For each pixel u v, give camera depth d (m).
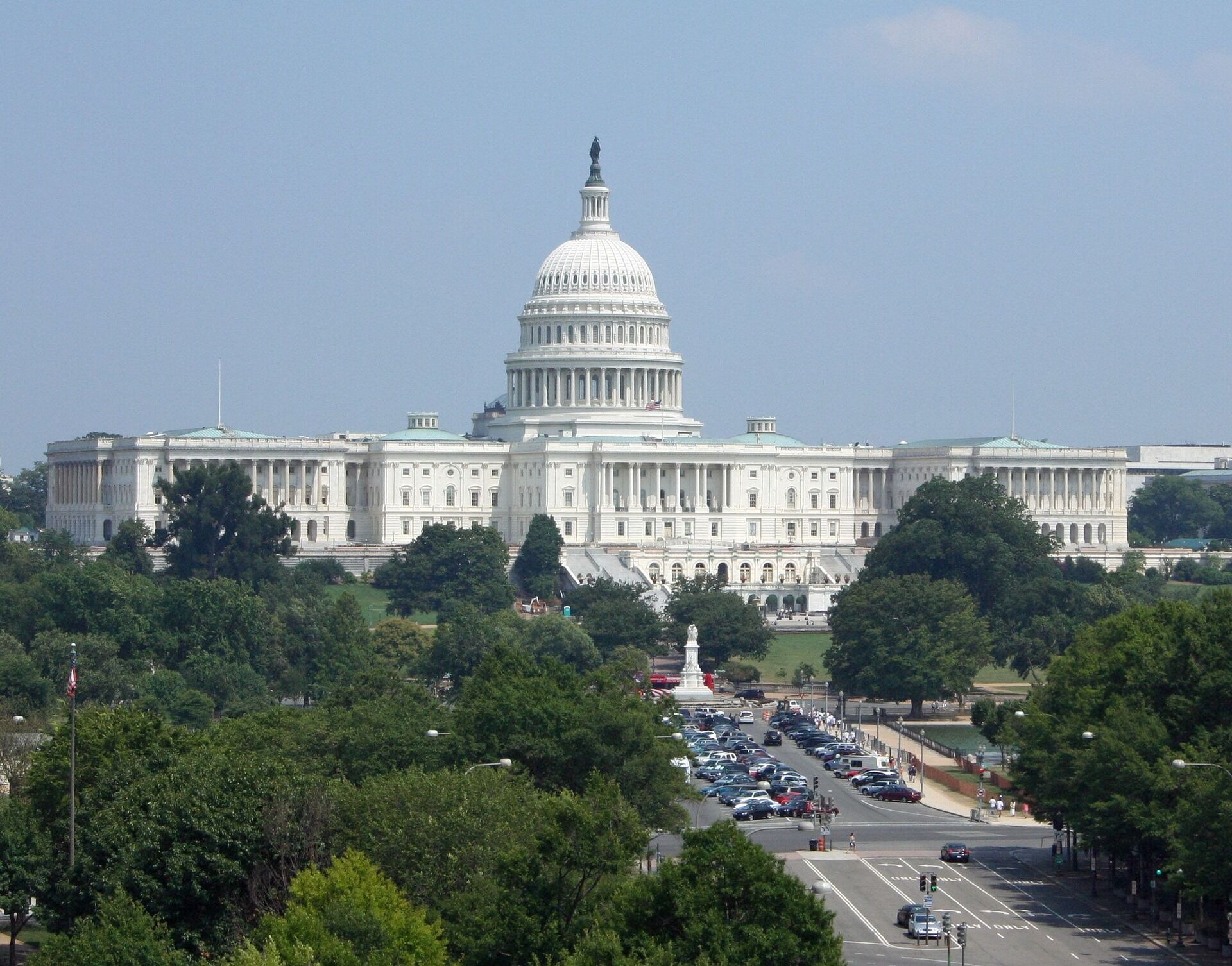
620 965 174.25
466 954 194.88
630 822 199.12
